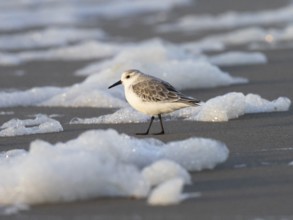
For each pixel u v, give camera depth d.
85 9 47.84
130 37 35.47
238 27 37.34
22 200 10.53
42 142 11.90
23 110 19.28
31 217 9.91
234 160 12.69
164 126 16.03
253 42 32.19
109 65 25.83
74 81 23.72
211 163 12.12
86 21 43.00
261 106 17.36
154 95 14.73
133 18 44.09
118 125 16.52
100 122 16.97
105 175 10.72
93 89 20.41
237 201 10.34
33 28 39.50
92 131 12.34
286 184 11.10
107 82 21.25
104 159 11.12
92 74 22.70
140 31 37.91
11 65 27.98
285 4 45.97
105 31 38.38
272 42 31.84
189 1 51.75
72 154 11.04
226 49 30.14
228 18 41.12
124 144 12.23
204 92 20.75
